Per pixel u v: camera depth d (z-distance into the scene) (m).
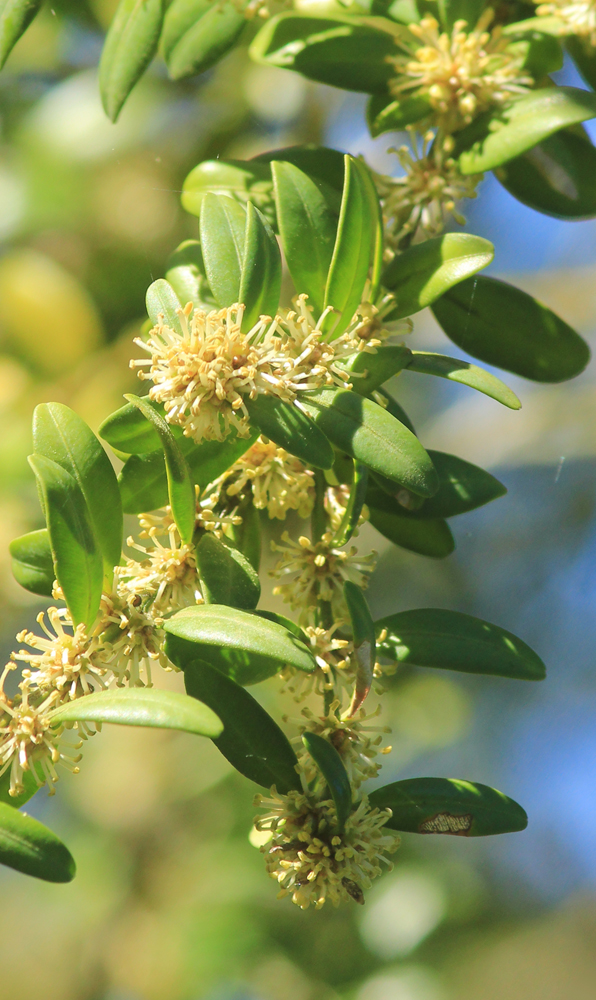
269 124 1.09
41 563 0.69
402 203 0.72
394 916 1.17
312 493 0.70
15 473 1.05
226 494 0.69
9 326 1.09
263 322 0.67
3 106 1.13
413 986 1.14
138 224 1.13
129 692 0.66
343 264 0.68
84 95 1.11
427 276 0.70
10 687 1.05
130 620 0.68
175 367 0.67
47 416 0.68
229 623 0.67
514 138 0.71
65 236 1.14
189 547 0.68
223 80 1.08
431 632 0.69
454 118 0.72
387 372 0.68
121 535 0.68
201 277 0.71
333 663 0.68
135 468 0.68
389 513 0.71
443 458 0.71
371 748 0.68
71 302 1.09
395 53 0.73
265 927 1.18
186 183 0.72
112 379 1.09
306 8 0.74
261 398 0.67
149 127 1.10
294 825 0.68
